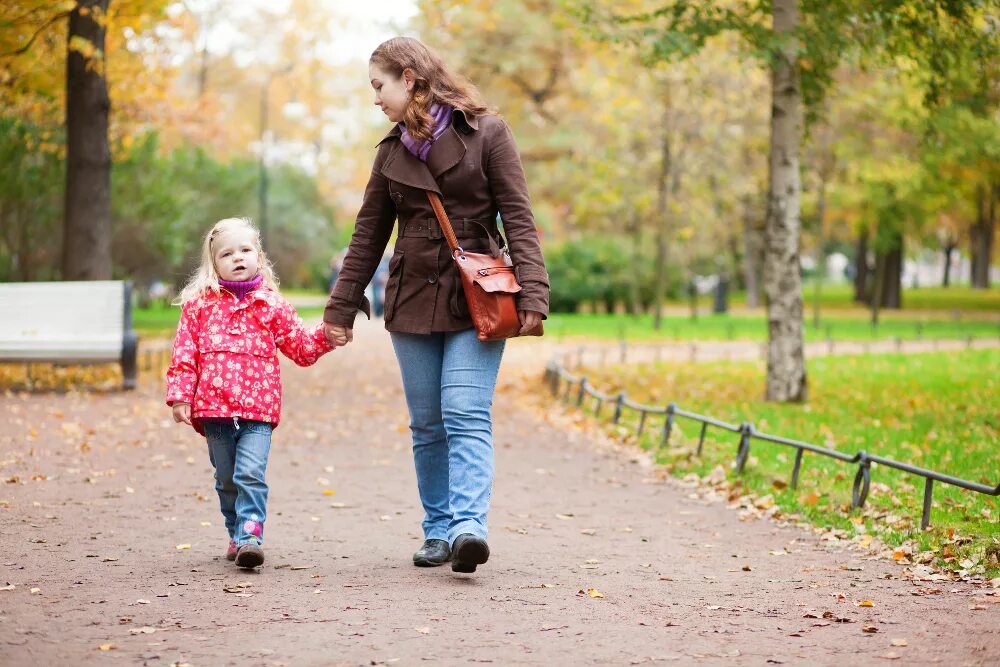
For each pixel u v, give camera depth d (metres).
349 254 5.89
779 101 15.27
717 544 6.90
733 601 5.36
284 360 21.92
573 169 37.25
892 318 45.12
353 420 13.21
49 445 10.37
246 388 5.81
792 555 6.57
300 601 5.18
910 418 13.10
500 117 5.70
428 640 4.58
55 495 8.04
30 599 5.15
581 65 37.19
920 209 36.00
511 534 7.13
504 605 5.19
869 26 14.17
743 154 35.50
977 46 14.46
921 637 4.70
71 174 17.59
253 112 62.56
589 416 13.66
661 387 17.22
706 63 28.28
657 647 4.53
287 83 62.53
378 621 4.86
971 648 4.52
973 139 25.83
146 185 28.25
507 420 13.78
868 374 19.05
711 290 76.06
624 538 7.07
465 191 5.59
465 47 37.56
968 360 21.80
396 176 5.59
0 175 22.47
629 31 14.88
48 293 15.07
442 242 5.62
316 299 54.03
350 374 19.12
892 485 8.73
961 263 96.50
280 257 60.19
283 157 64.62
